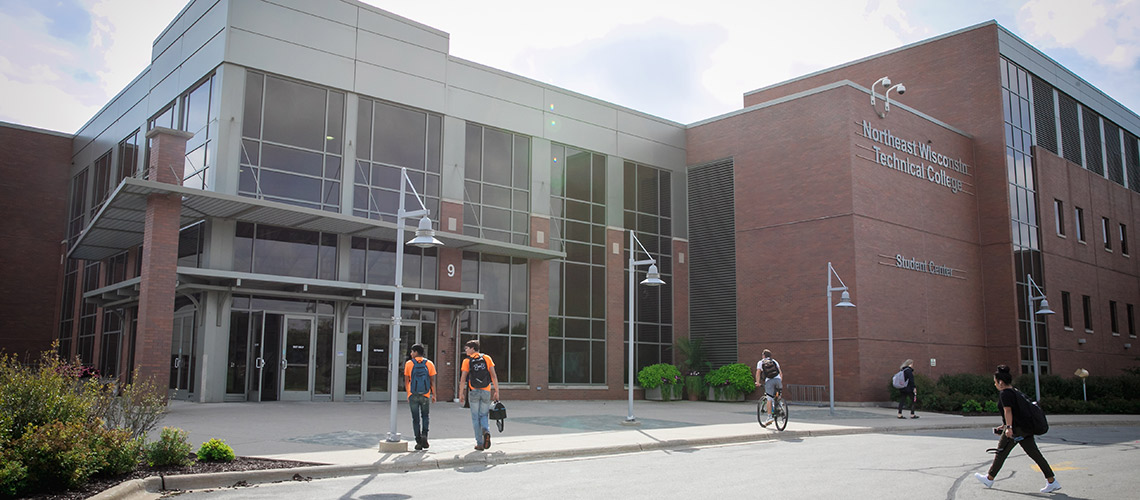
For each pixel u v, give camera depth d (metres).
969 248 34.09
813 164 30.33
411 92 26.88
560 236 30.91
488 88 29.25
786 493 9.85
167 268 19.94
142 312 19.67
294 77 24.06
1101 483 11.02
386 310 25.81
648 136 34.44
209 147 22.77
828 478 11.19
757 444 16.23
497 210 29.02
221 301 22.25
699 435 16.67
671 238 34.47
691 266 34.66
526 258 29.75
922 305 30.98
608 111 33.22
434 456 12.62
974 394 27.70
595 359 31.39
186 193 19.67
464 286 27.81
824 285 29.36
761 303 31.50
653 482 10.70
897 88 31.48
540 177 30.48
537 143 30.61
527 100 30.47
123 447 10.16
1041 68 38.53
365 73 25.75
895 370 29.22
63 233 34.12
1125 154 46.41
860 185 29.23
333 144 24.91
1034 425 10.30
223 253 22.38
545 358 29.59
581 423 19.44
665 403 29.89
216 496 9.48
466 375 13.62
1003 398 10.51
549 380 29.84
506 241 29.11
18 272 32.88
